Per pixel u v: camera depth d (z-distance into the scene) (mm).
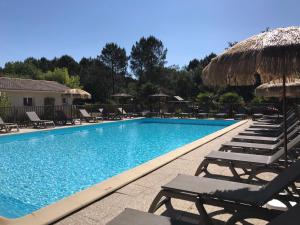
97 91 44281
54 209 4191
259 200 3182
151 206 3914
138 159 10805
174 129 20734
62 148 13016
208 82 4250
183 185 3791
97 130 19828
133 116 27719
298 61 3479
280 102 21609
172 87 48531
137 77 55938
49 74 44750
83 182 7766
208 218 3514
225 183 3842
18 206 6016
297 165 3537
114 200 4688
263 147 6984
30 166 9531
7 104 19797
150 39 54906
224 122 22906
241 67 3729
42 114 21422
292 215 2281
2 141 14508
